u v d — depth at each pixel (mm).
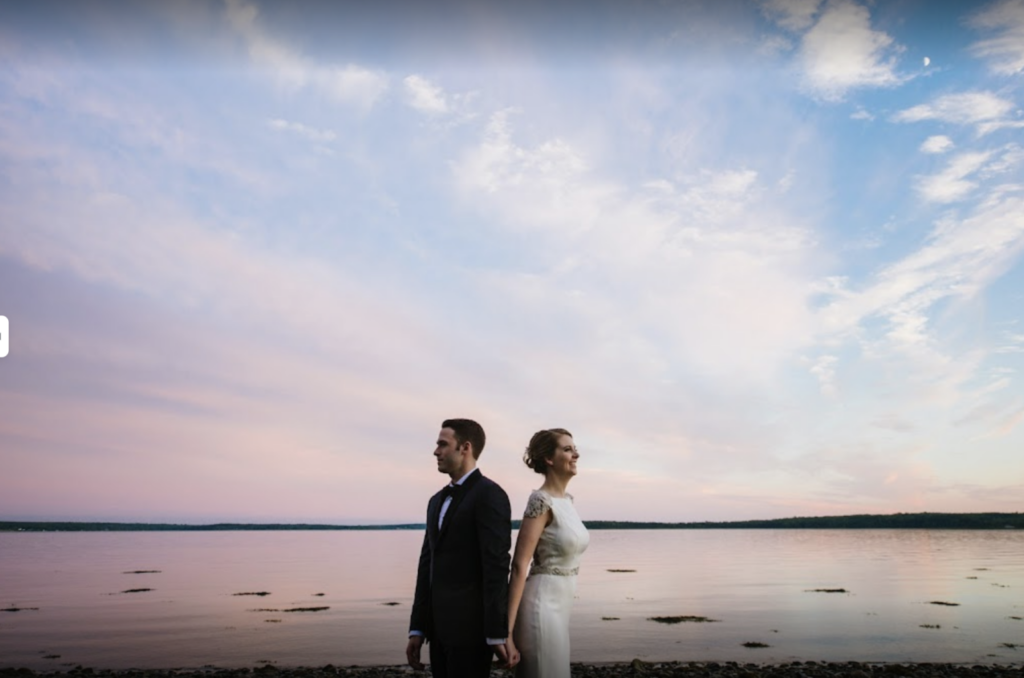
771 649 18469
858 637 20500
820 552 90875
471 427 4922
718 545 127938
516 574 4539
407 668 15562
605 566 62844
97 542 172625
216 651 18547
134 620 25344
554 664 4508
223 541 186750
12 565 68438
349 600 32594
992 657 17203
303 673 14828
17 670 15430
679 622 24062
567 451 4836
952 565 59438
